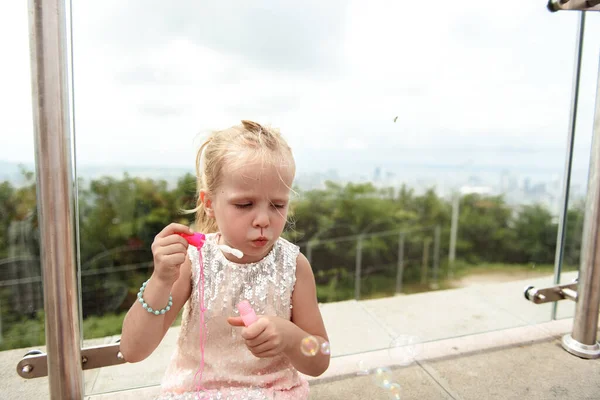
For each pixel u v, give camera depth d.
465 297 2.07
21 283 1.32
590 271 1.42
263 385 0.95
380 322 1.77
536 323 1.73
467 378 1.32
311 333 1.00
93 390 1.25
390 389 1.26
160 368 1.35
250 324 0.82
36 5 0.85
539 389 1.26
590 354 1.44
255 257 0.98
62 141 0.91
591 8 1.37
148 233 1.69
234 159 0.85
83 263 1.39
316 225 4.65
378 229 5.64
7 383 1.27
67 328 0.98
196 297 0.95
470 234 6.08
